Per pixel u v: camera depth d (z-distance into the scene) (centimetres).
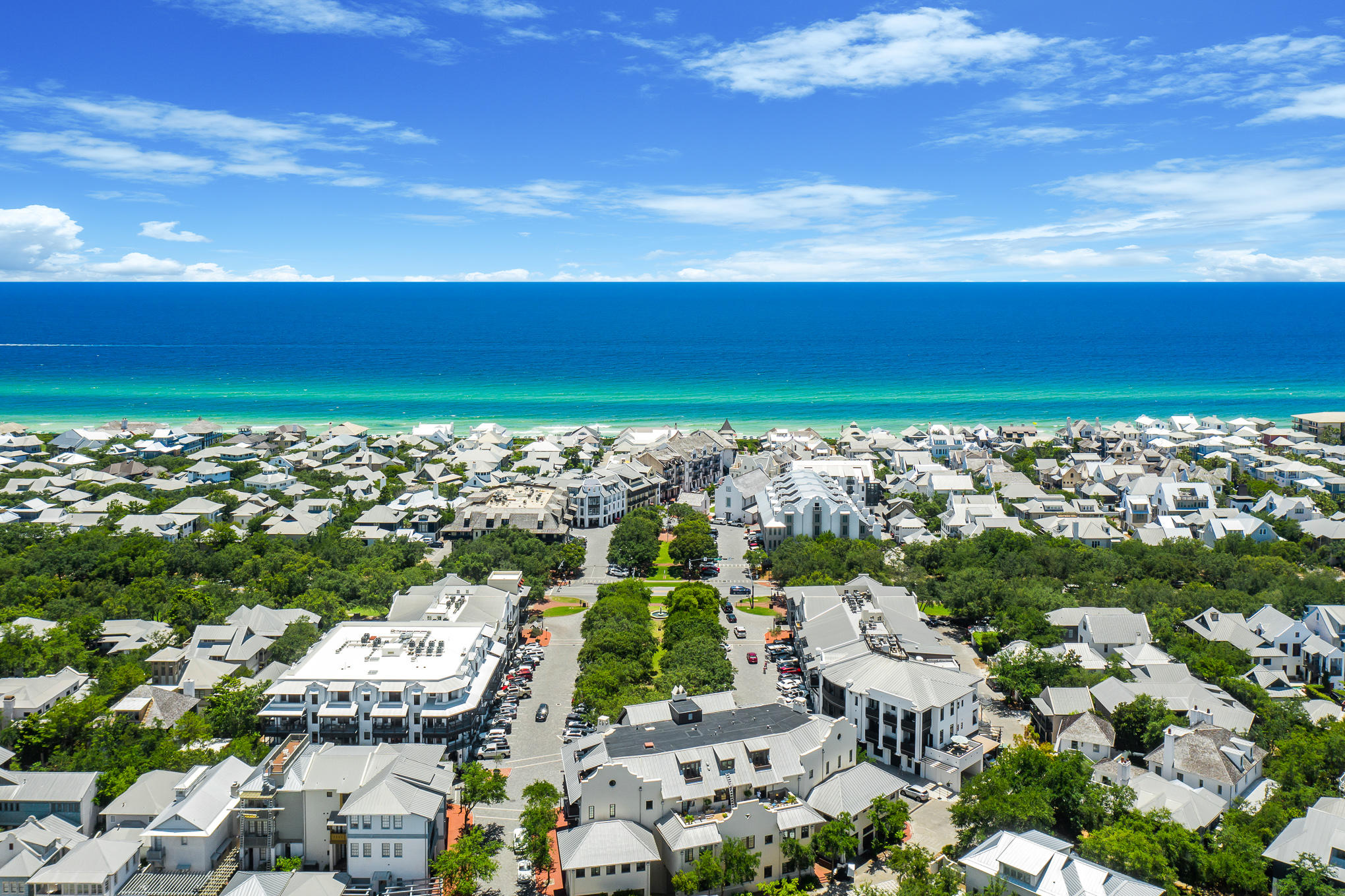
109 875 11150
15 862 11412
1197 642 18175
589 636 19525
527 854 12175
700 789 12488
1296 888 10825
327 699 15075
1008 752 13975
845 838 11988
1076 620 19175
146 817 12206
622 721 14662
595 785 12144
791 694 17338
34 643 17325
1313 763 13400
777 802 12800
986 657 19250
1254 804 12950
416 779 12481
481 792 13100
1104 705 15438
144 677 16562
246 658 17500
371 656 16200
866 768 13488
